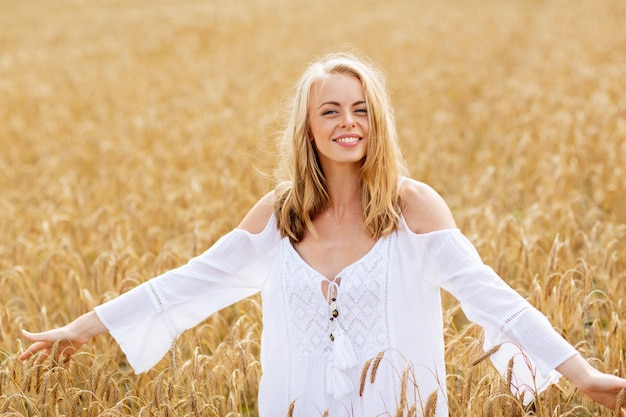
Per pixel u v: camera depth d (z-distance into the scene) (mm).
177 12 31578
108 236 6383
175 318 3391
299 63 17797
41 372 3406
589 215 6207
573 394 3816
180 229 6938
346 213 3195
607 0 26391
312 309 3143
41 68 19797
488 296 3018
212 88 15242
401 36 21469
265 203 3355
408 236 3109
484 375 3721
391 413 3109
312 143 3213
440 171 8812
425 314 3152
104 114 13625
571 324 4258
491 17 25672
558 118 10086
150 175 9047
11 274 5348
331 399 3150
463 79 14797
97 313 3383
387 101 3193
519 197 7336
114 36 25891
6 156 10914
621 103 10695
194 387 3512
